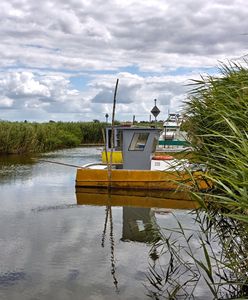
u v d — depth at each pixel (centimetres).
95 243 707
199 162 409
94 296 482
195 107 429
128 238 739
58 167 2016
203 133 418
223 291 457
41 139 3253
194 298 461
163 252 641
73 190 1329
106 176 1330
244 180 254
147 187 1307
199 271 534
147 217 929
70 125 4184
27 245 690
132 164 1398
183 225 831
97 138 4381
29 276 545
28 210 1000
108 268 575
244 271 333
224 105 362
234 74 391
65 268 576
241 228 346
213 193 397
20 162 2270
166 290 490
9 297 479
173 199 1191
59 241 717
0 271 563
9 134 2862
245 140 287
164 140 1650
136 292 491
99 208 1041
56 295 485
